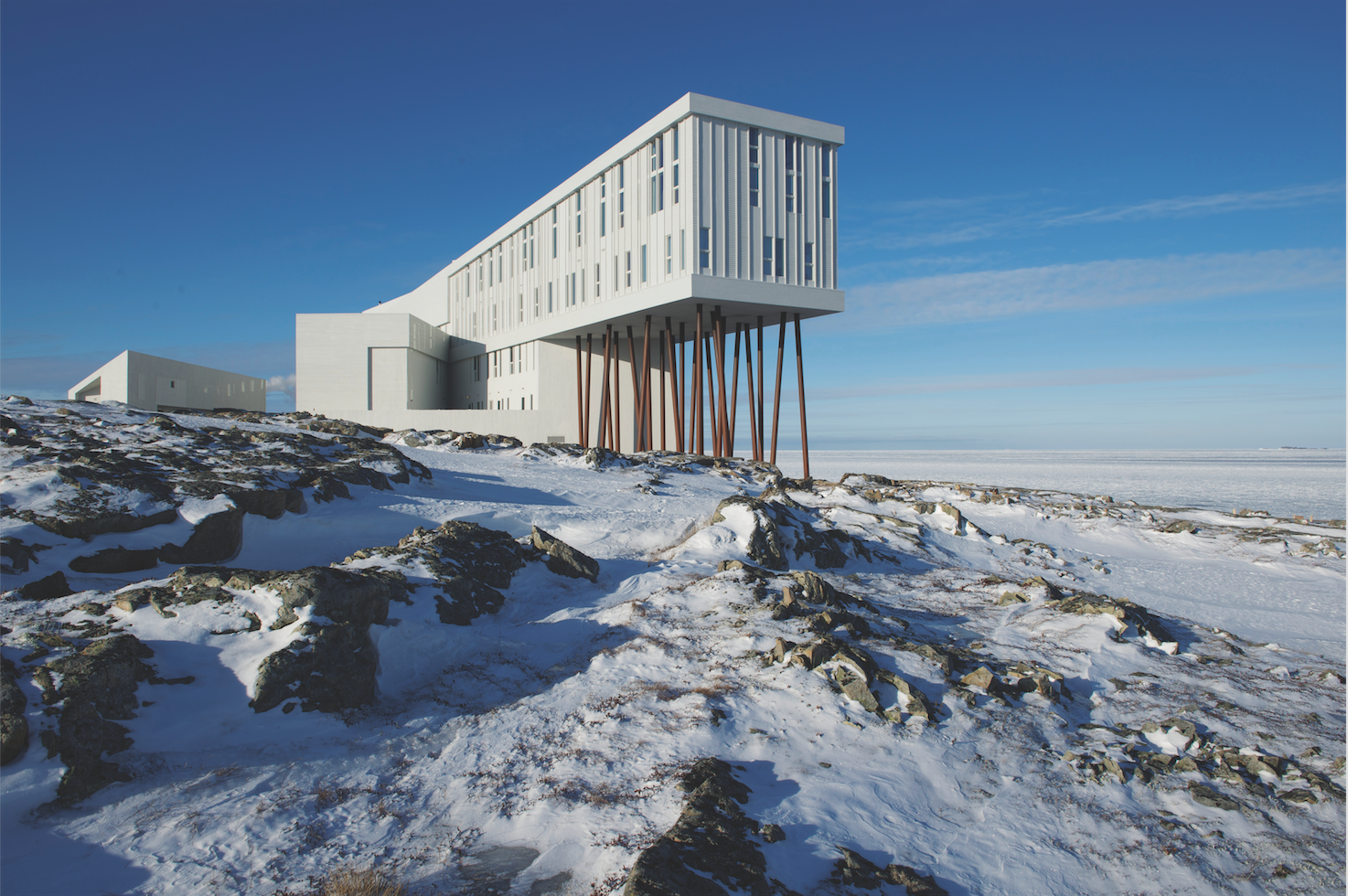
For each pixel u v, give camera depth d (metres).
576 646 12.73
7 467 15.92
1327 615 19.64
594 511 24.11
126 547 14.25
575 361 55.47
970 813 8.00
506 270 62.03
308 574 10.77
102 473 16.03
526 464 32.81
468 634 12.74
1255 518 35.84
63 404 25.88
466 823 7.65
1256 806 8.36
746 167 41.50
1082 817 8.01
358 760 8.79
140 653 9.45
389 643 11.36
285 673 9.59
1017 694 11.07
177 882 6.51
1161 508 39.03
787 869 6.60
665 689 10.64
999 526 31.75
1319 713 11.22
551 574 16.64
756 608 13.51
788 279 42.94
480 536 16.58
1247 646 15.38
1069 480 95.81
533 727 9.72
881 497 30.03
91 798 7.48
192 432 23.94
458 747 9.23
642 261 44.22
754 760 8.83
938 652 11.92
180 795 7.72
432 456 31.50
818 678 10.60
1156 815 8.15
